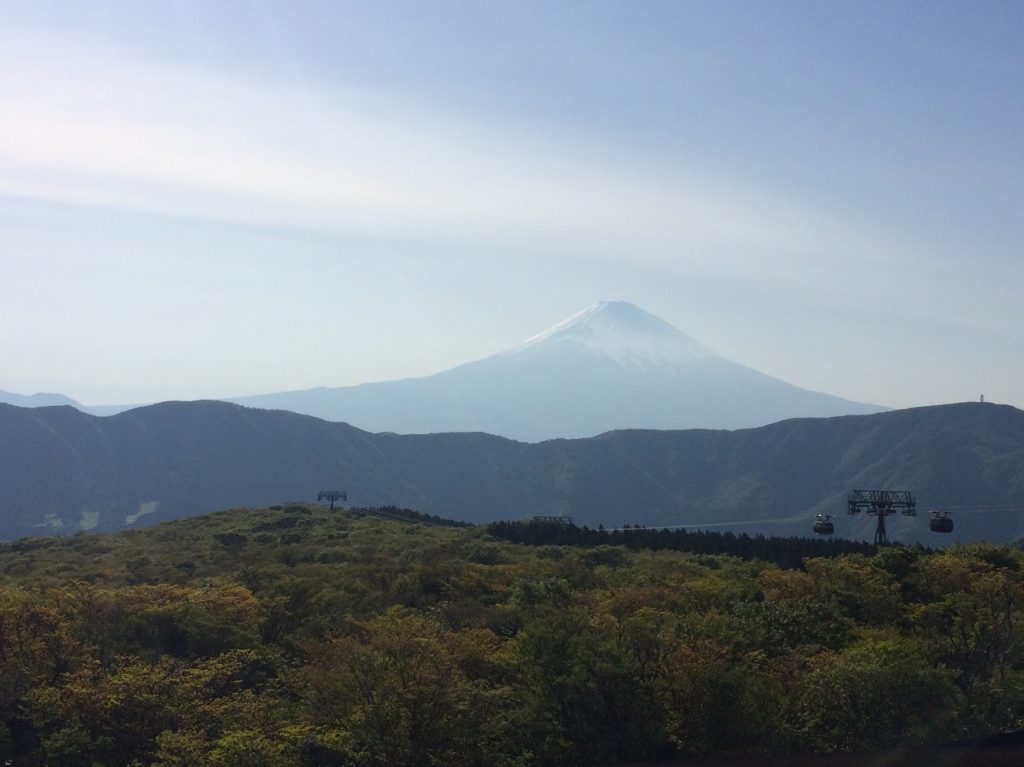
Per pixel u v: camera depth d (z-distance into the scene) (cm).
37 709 2845
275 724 2853
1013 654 3497
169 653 3512
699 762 2897
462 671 3161
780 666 3366
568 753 2858
